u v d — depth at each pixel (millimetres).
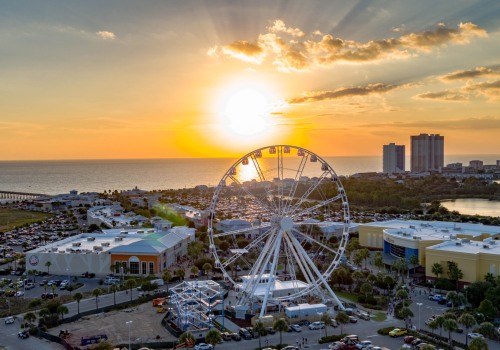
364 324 147625
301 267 166250
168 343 133125
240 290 174500
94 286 199000
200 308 150125
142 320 154875
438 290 182375
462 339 133000
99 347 124000
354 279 187625
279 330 135375
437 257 190625
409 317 151000
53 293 182500
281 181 170125
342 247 170375
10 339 139000
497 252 183625
